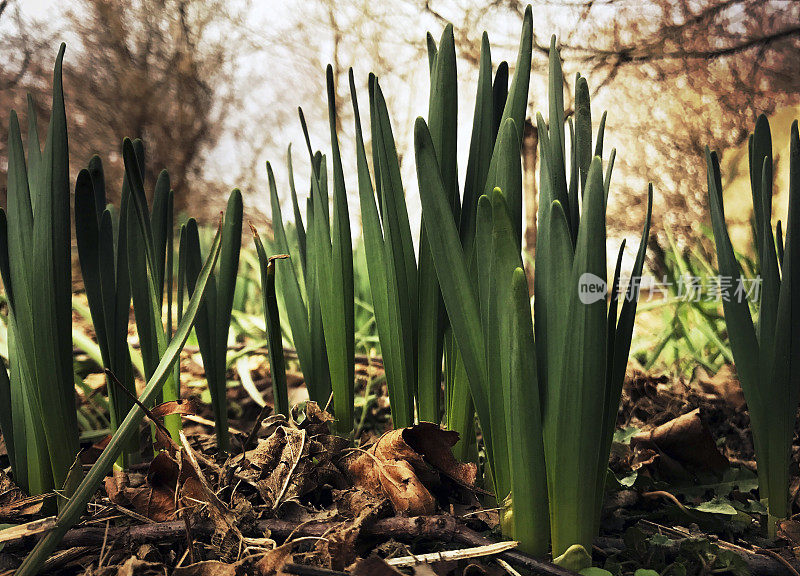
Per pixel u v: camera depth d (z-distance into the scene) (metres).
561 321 0.31
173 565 0.32
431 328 0.37
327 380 0.43
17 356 0.37
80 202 0.35
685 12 1.88
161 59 2.18
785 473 0.36
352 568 0.30
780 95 1.86
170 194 0.40
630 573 0.34
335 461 0.38
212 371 0.41
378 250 0.39
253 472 0.37
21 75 2.04
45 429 0.35
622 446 0.45
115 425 0.39
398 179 0.37
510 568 0.32
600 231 0.29
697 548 0.34
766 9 1.86
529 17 0.35
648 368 0.77
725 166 1.30
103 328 0.37
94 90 2.10
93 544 0.33
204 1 2.20
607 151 1.94
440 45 0.36
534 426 0.30
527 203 1.24
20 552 0.33
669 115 1.90
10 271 0.36
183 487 0.35
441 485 0.38
